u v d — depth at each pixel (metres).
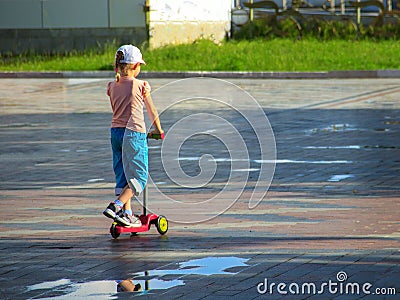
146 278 13.56
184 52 62.25
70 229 17.28
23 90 49.44
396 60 59.66
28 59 64.56
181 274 13.75
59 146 29.14
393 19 72.06
